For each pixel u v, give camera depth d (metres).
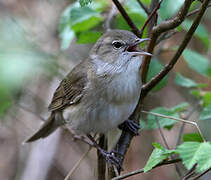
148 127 7.40
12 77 5.44
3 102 7.73
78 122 7.92
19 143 12.70
